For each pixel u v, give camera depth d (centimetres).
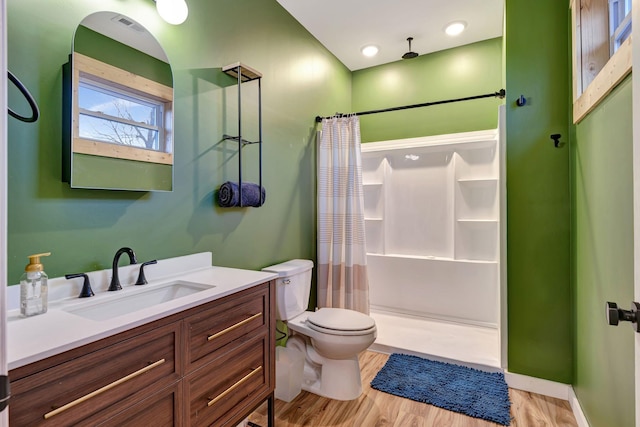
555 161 203
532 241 209
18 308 107
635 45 76
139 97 148
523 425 176
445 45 312
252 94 218
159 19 159
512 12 213
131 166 144
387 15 262
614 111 127
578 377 186
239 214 206
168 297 149
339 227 271
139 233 149
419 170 333
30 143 114
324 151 277
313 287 285
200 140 180
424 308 318
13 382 74
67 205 124
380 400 197
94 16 133
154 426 104
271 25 236
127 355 96
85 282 123
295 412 186
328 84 313
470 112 313
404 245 338
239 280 150
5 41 56
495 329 293
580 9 175
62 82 123
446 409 188
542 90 206
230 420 133
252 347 147
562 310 202
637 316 74
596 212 151
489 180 299
